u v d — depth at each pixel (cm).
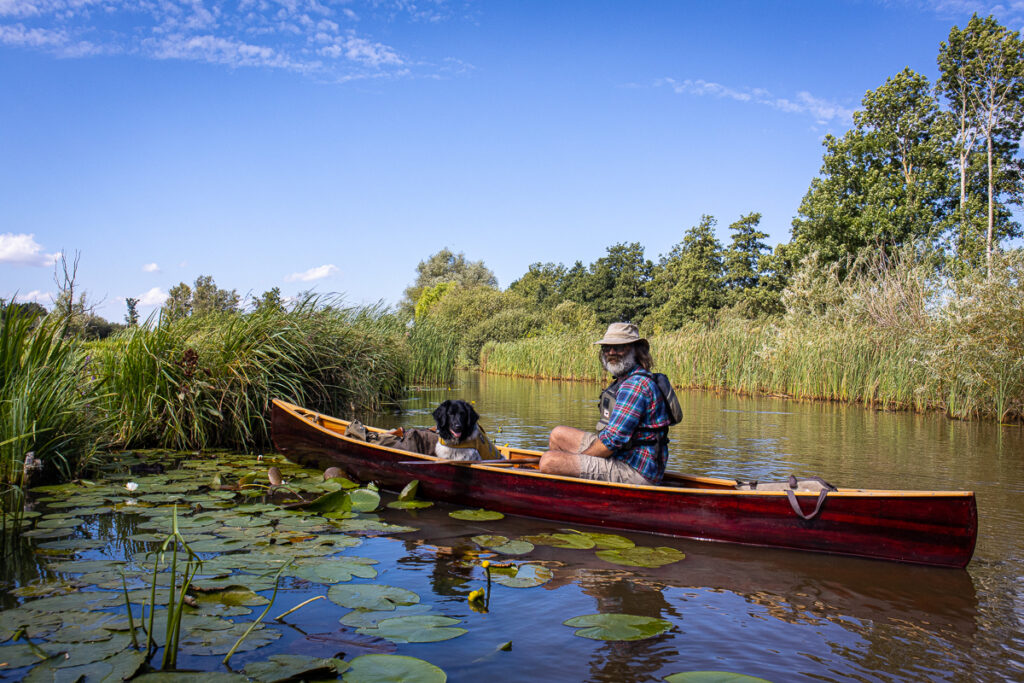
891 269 2108
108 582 317
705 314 3647
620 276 4919
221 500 494
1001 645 283
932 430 998
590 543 414
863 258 2150
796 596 335
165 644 249
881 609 320
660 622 291
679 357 2064
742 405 1445
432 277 6856
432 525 447
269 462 655
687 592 337
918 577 364
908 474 643
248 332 803
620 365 476
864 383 1500
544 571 362
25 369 541
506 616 299
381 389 1295
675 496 428
